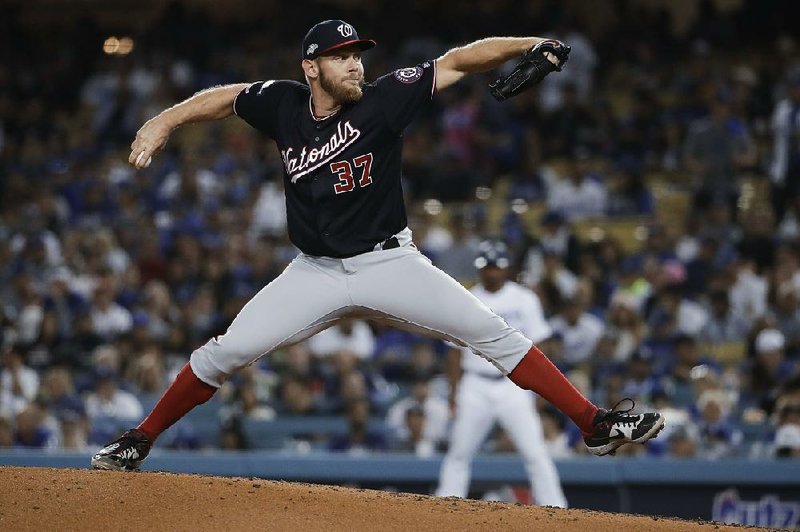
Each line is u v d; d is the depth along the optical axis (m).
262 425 37.50
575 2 76.12
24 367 41.66
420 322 17.11
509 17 69.38
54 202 56.53
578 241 49.03
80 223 56.62
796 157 51.56
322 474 32.78
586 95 65.19
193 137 67.81
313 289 17.00
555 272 46.22
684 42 68.75
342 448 36.22
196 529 15.30
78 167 60.88
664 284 43.88
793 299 42.78
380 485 32.84
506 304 31.56
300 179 16.72
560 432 36.41
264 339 17.09
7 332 44.53
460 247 49.03
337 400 38.94
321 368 40.38
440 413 37.00
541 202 56.47
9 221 56.19
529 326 31.62
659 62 68.00
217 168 59.69
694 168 54.75
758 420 36.78
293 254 49.81
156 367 39.81
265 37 73.94
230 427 36.69
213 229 53.22
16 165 64.75
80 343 43.81
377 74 67.12
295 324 17.09
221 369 17.38
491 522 16.09
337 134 16.48
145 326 41.84
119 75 69.81
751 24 70.31
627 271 46.22
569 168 57.78
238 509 15.91
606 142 60.59
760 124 60.12
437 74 16.69
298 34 73.50
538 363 17.30
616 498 32.91
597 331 42.22
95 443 35.66
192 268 49.16
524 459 30.17
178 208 55.34
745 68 66.62
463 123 60.78
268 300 17.14
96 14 83.62
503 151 60.56
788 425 34.22
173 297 48.09
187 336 43.34
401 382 40.94
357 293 16.97
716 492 32.78
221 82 69.94
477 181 58.62
